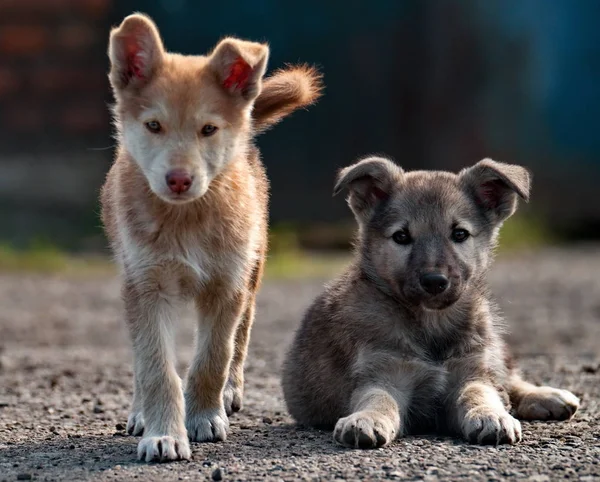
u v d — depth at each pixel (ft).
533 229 101.60
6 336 52.80
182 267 28.55
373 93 103.96
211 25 98.32
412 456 25.80
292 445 27.63
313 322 32.42
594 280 75.15
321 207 102.47
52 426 31.42
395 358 29.99
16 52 100.32
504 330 33.32
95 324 57.11
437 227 30.58
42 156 99.66
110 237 31.35
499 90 104.47
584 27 103.40
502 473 24.09
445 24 103.50
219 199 28.96
